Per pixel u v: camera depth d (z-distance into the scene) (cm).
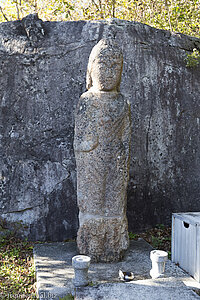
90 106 356
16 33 472
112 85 358
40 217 462
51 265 355
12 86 464
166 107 516
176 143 522
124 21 502
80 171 366
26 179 461
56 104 475
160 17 750
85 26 490
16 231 456
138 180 498
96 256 366
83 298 275
